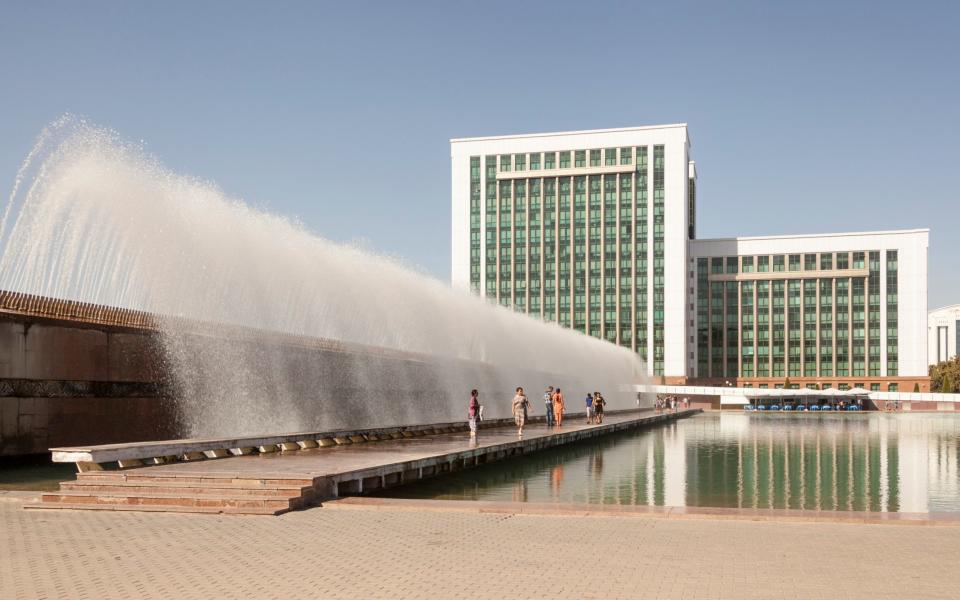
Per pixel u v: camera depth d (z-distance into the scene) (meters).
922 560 11.36
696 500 23.47
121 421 29.98
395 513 15.75
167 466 20.70
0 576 10.38
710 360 165.38
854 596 9.42
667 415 86.06
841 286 160.50
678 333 154.12
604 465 34.00
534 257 162.00
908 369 155.75
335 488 18.48
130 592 9.59
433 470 27.12
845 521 14.44
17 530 13.76
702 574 10.52
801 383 160.62
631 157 158.50
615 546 12.39
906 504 23.31
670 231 155.75
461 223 166.25
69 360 28.05
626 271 157.50
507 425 53.09
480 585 9.97
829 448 45.22
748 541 12.78
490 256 164.12
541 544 12.57
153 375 31.48
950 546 12.37
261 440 26.06
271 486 17.16
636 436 57.16
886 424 80.50
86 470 18.81
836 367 159.62
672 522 14.60
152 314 31.50
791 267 162.62
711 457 38.75
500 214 164.25
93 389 28.97
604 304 157.88
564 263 160.50
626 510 15.70
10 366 25.91
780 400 136.38
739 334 164.25
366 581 10.16
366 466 21.05
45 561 11.27
